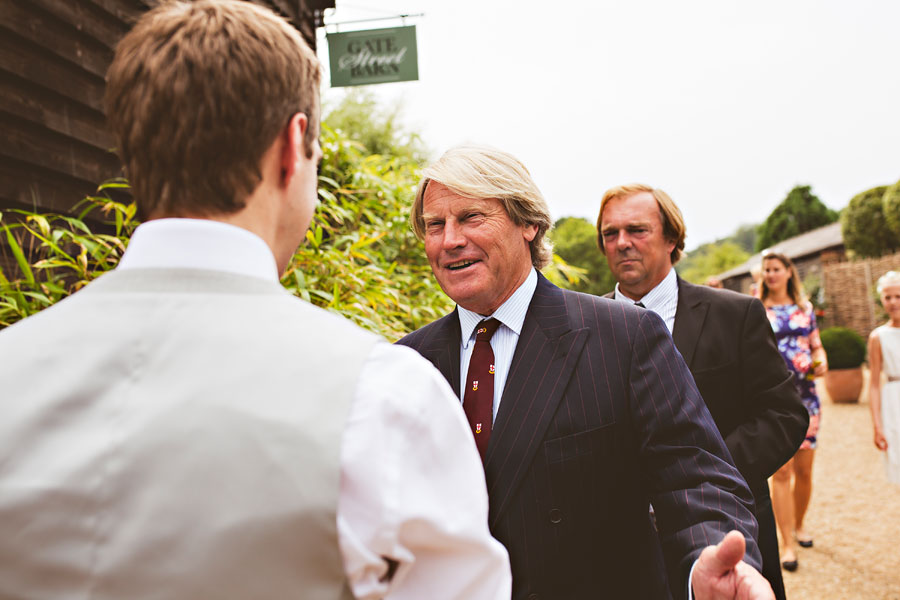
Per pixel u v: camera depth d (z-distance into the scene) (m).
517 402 1.27
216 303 0.62
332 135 4.16
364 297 3.05
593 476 1.24
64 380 0.57
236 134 0.63
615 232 2.26
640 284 2.27
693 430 1.23
